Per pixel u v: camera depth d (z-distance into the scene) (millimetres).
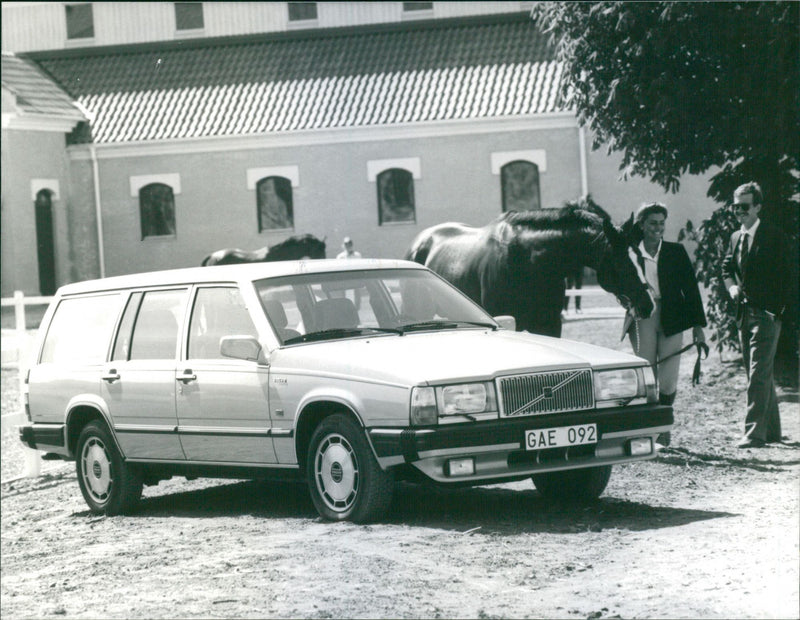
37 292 44312
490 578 7949
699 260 19656
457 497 10922
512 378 9375
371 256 43781
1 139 43438
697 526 9156
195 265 45125
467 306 11266
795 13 17453
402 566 8359
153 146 44875
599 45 19156
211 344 10867
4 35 57875
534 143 42125
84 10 57875
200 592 8250
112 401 11672
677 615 6891
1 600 8750
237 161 44594
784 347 18703
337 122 43438
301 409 9914
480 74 44156
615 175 41250
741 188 13180
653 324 12688
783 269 13141
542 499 10656
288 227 44562
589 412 9617
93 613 8062
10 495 15125
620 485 11141
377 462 9508
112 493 11867
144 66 48375
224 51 48438
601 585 7637
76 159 45469
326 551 8945
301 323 10484
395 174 43688
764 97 17906
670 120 18391
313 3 54969
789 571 7621
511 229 13391
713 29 17828
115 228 45500
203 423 10812
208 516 11273
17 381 28031
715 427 15148
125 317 11812
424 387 9180
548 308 13344
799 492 10430
